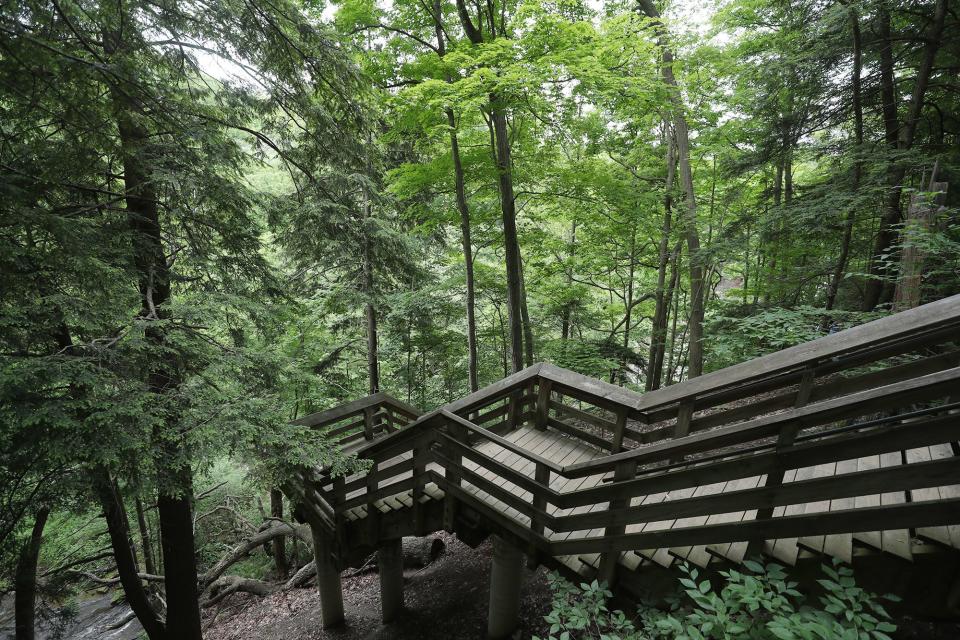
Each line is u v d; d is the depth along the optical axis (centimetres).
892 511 211
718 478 258
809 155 824
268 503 1233
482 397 472
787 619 173
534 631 467
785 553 255
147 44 399
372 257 909
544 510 357
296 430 433
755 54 927
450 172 762
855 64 693
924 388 197
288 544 1155
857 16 655
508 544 441
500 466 376
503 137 735
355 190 711
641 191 893
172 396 393
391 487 472
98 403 333
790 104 842
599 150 991
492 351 1414
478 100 536
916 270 480
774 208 739
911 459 318
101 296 385
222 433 381
